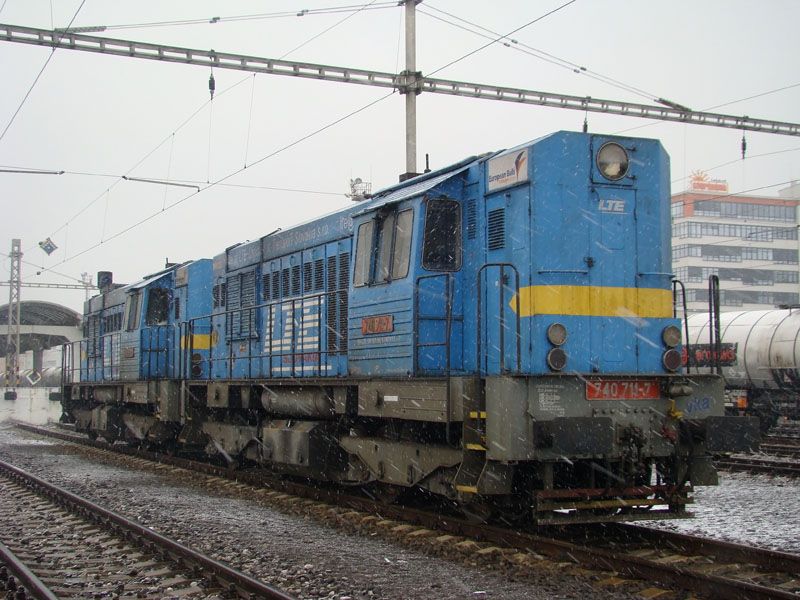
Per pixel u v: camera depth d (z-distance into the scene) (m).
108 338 24.97
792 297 76.38
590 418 8.84
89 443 25.48
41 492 14.48
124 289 24.12
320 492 13.14
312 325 14.00
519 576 7.96
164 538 9.52
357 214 12.09
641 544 9.19
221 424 17.22
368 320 11.64
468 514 10.44
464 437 9.38
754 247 75.75
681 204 74.88
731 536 10.05
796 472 15.75
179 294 20.78
